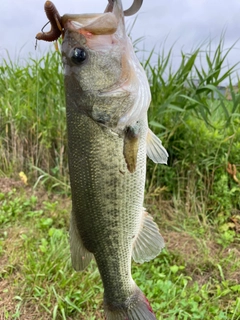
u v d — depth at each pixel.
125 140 0.27
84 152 0.28
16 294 0.52
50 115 0.85
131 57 0.27
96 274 0.55
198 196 0.76
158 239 0.32
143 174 0.29
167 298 0.52
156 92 0.77
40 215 0.72
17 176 0.85
